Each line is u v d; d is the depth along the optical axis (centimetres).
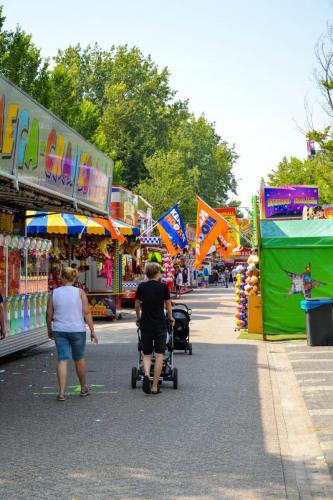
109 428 825
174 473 639
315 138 3078
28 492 584
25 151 1055
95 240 2528
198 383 1150
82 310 1034
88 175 1502
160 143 8050
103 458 691
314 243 1802
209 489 591
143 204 5325
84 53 7944
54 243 2478
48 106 4012
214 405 965
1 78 910
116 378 1205
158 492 584
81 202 1460
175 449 727
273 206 3644
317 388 1073
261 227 1855
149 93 7831
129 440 765
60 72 4716
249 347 1650
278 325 1808
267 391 1075
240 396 1033
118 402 989
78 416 894
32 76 3909
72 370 1309
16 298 1463
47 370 1312
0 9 3547
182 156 8919
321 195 3969
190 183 8912
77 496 573
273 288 1809
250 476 630
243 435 790
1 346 1352
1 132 941
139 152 7294
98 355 1522
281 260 1806
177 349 1502
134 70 7831
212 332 2050
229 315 2805
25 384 1150
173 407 952
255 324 1917
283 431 815
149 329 1048
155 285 1059
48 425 842
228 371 1277
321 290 1803
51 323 1039
